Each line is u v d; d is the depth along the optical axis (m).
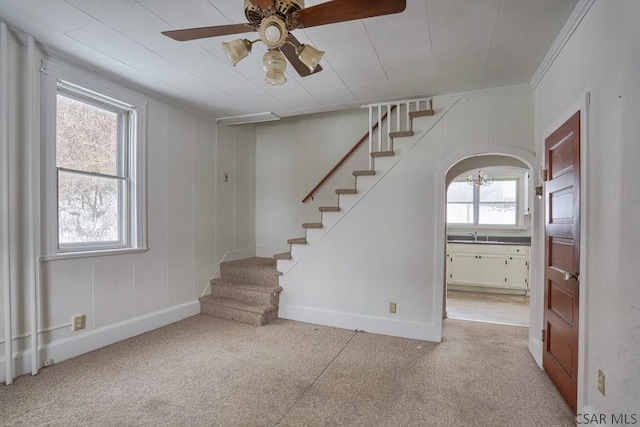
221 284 3.98
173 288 3.57
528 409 2.00
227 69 2.72
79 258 2.70
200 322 3.57
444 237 3.16
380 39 2.23
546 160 2.51
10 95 2.23
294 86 3.07
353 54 2.44
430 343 3.08
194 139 3.81
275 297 3.77
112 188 3.02
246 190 4.67
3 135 2.19
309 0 1.82
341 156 4.32
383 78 2.87
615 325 1.50
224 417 1.90
